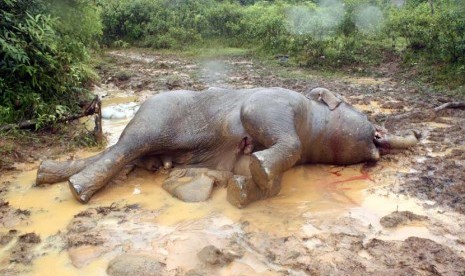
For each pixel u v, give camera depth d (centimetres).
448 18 1327
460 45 1200
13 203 503
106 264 388
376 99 1021
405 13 1630
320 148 564
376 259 386
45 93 784
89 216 470
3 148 635
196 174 541
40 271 379
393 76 1345
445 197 498
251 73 1448
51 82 783
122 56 1939
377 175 561
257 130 505
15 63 732
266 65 1638
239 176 486
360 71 1435
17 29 742
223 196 508
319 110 561
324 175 564
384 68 1449
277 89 534
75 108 816
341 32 1728
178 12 2431
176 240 421
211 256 384
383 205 486
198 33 2331
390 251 395
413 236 421
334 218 459
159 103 569
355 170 575
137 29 2348
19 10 786
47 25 783
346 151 563
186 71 1488
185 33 2291
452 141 684
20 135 684
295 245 409
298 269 376
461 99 1008
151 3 2459
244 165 530
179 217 468
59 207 494
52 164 553
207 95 586
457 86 1147
